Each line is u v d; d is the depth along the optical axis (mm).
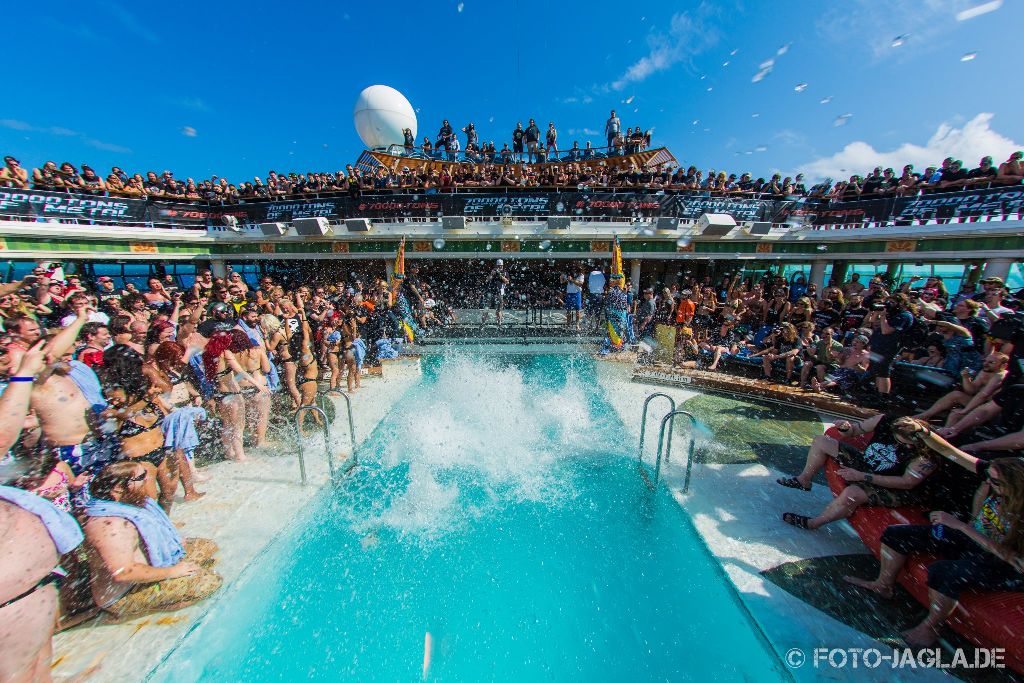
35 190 12844
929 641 2535
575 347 10789
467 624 2938
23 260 12617
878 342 6062
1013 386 3438
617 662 2666
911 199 12539
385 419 6312
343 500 4344
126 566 2660
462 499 4363
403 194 14695
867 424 3721
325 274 17391
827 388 6801
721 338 9750
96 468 2953
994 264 11391
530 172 18078
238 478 4520
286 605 3062
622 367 8703
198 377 5156
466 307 16125
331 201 14953
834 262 15109
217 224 15789
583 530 3885
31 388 2367
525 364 9641
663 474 4648
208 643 2697
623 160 21391
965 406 4059
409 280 14117
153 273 15906
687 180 15422
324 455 5066
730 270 17562
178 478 4164
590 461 5113
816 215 14250
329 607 3061
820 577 3113
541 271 16719
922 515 3049
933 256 12312
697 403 6914
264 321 6184
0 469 2758
